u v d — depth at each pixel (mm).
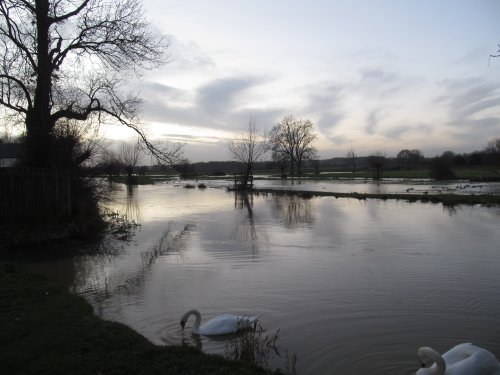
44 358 6059
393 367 6441
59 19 21000
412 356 6793
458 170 81750
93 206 20766
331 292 9945
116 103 23719
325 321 8211
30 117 20516
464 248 14805
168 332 7754
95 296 9773
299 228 19562
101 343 6555
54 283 9875
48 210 17656
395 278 11094
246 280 10953
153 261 13234
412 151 119125
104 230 18859
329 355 6820
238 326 7754
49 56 21094
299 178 85750
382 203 31250
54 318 7527
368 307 8945
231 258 13492
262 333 7688
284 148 106812
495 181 58750
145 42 23312
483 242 15828
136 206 31219
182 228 20031
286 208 28672
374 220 22031
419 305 9055
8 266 10938
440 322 8148
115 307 9023
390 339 7410
